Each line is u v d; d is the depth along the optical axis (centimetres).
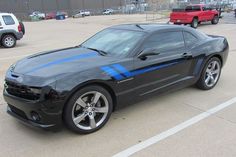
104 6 9312
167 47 500
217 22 2355
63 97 368
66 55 462
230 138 392
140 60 451
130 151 364
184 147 371
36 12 7581
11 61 993
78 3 8862
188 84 555
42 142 388
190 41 548
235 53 1020
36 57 467
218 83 645
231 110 489
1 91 620
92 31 2156
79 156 355
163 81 495
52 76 376
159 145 377
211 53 574
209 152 358
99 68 407
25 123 394
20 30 1405
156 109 495
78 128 395
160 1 6097
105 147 374
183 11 2109
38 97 365
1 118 464
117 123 441
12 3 8275
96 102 407
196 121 447
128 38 482
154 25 530
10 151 368
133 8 6581
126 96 440
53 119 371
